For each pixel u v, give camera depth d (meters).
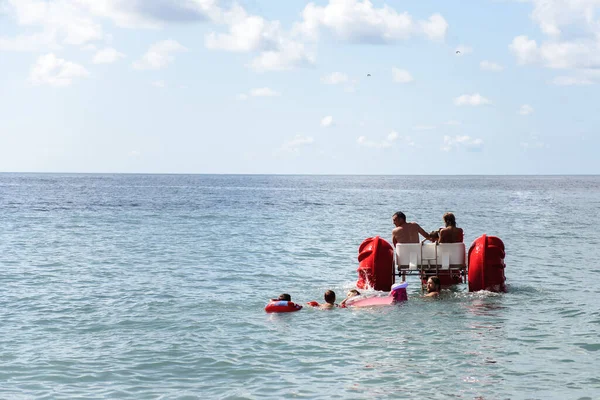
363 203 69.88
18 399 8.80
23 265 21.59
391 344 11.51
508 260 23.23
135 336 12.09
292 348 11.28
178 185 152.50
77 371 10.02
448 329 12.57
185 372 9.98
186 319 13.50
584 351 11.07
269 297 16.09
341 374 9.88
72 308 14.62
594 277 19.33
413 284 18.30
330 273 20.30
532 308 14.56
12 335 12.15
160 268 21.12
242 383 9.48
